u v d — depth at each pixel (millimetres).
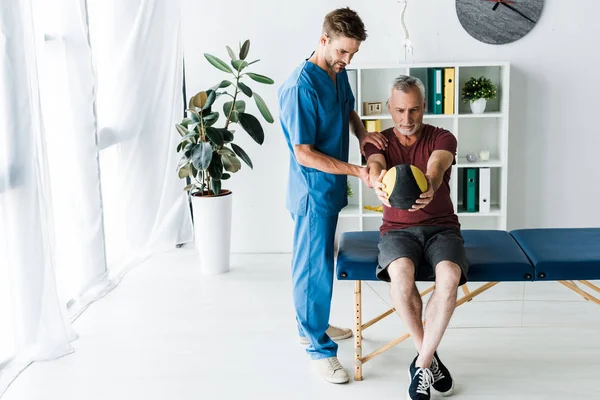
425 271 2830
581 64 4508
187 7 4570
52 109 3561
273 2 4539
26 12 3006
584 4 4430
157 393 2898
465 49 4539
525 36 4496
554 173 4656
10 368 3098
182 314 3732
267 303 3854
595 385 2865
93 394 2902
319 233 2941
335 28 2703
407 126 2832
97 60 4145
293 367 3096
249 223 4793
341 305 3793
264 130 4676
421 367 2717
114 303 3922
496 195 4727
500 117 4531
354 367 3084
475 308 3703
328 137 2916
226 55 4613
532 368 3027
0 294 3090
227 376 3025
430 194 2707
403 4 4445
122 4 4238
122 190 4469
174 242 4891
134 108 4410
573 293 3881
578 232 3150
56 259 3588
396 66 4371
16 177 2973
